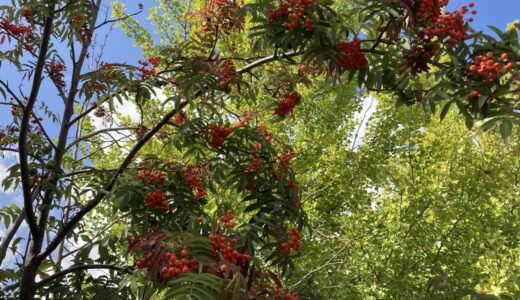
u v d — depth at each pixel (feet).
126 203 13.42
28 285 15.07
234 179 15.08
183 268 7.19
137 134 20.77
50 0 14.14
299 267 28.02
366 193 33.30
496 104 9.40
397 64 11.43
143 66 15.96
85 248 15.72
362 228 28.07
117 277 15.92
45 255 15.33
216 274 7.52
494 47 10.02
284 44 11.84
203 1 31.07
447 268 26.94
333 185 33.50
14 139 18.10
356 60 11.93
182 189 14.79
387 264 26.89
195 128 15.19
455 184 28.35
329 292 26.71
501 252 23.81
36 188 16.99
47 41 14.26
